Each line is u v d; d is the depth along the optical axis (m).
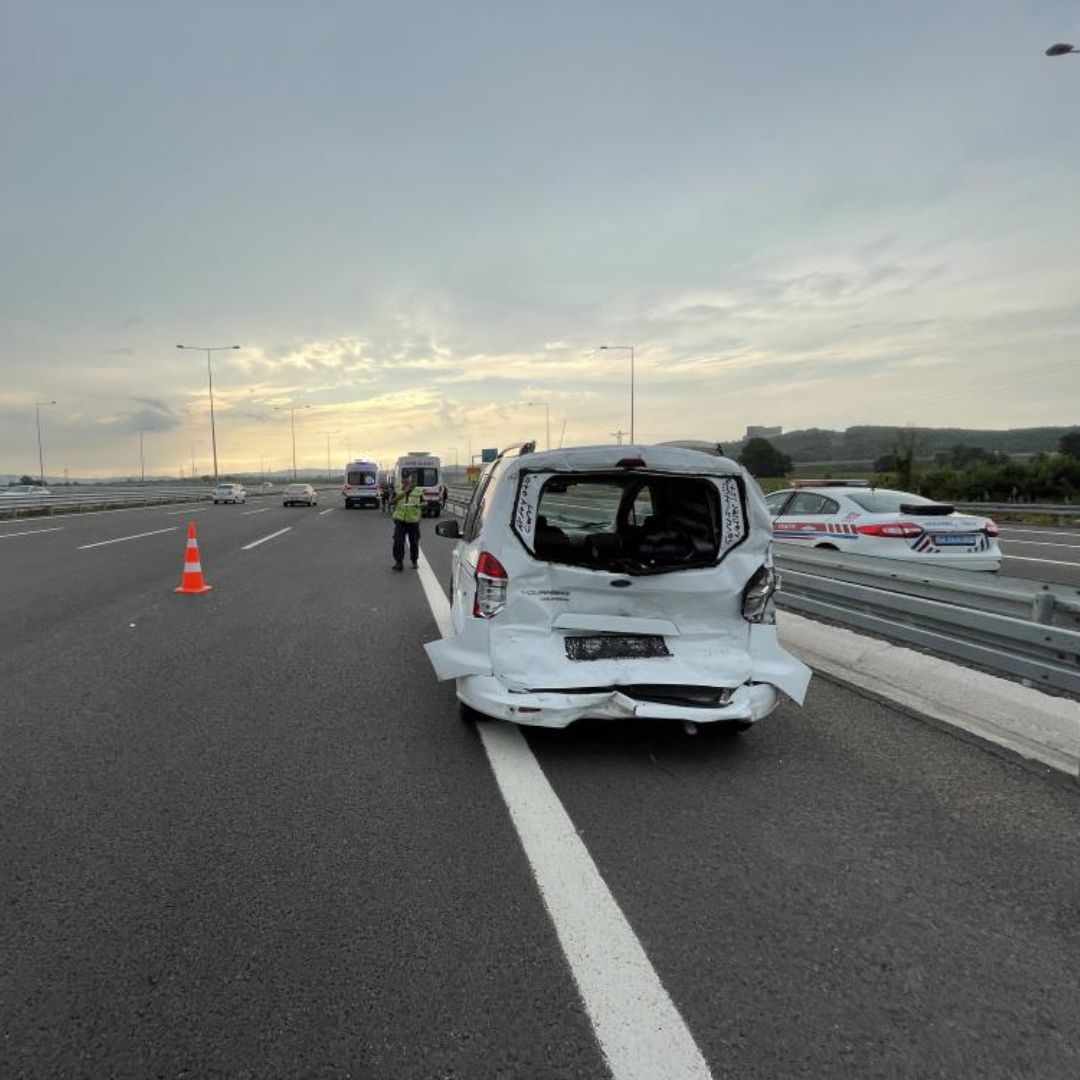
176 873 2.86
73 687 5.38
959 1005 2.18
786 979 2.29
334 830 3.22
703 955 2.40
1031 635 4.23
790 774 3.82
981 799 3.53
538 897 2.72
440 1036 2.04
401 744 4.25
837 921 2.58
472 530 4.95
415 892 2.74
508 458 4.45
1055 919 2.61
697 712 3.82
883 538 8.94
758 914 2.62
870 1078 1.91
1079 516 22.69
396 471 33.69
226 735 4.38
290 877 2.83
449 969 2.32
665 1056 1.98
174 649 6.57
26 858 2.96
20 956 2.36
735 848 3.08
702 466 3.88
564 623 3.97
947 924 2.57
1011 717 4.31
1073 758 3.93
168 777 3.77
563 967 2.33
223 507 40.25
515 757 4.05
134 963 2.33
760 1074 1.92
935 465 34.78
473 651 4.02
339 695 5.20
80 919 2.56
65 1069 1.91
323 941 2.45
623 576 3.90
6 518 27.19
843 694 5.17
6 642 6.82
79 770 3.85
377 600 9.25
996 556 9.16
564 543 4.91
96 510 34.66
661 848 3.07
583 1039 2.04
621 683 3.89
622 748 4.17
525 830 3.22
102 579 10.95
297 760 4.00
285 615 8.22
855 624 5.77
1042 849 3.07
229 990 2.21
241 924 2.54
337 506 43.31
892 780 3.74
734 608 4.02
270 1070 1.92
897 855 3.02
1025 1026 2.10
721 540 3.98
